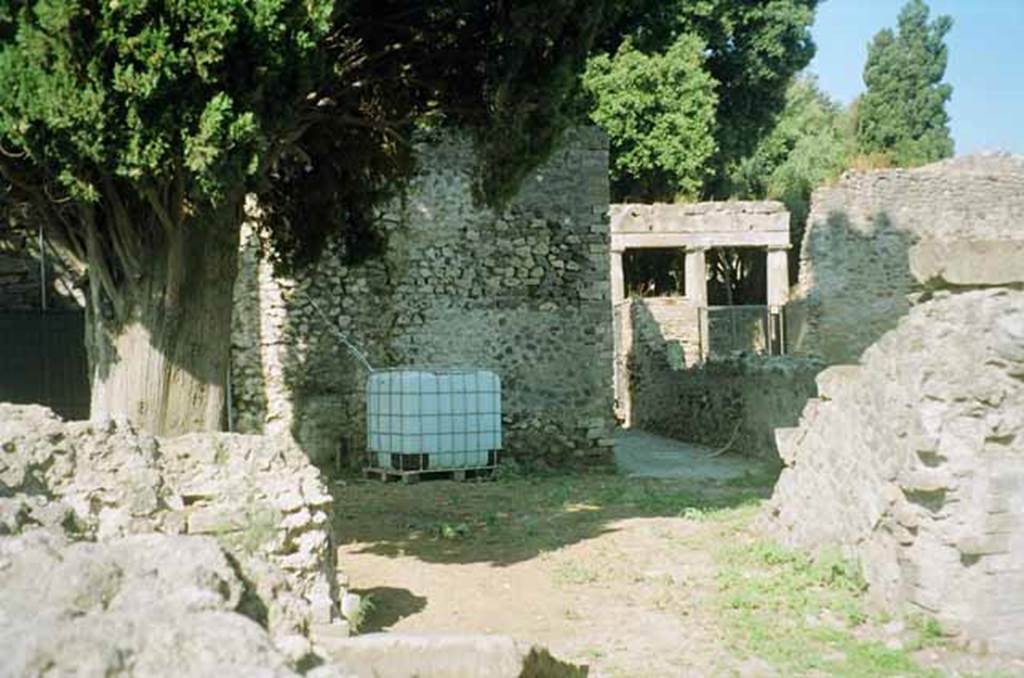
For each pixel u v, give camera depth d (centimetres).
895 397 711
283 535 639
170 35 657
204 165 670
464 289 1652
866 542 764
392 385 1527
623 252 2992
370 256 1188
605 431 1672
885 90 4522
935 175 2461
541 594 798
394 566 903
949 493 663
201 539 267
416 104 1011
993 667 618
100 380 836
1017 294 667
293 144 963
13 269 1484
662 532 1013
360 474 1577
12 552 242
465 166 1655
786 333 2573
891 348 725
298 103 782
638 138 3130
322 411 1565
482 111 980
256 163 701
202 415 837
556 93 905
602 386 1681
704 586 800
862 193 2469
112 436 600
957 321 671
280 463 666
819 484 855
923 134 4500
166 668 195
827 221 2484
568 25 897
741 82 3562
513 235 1670
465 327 1650
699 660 629
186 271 821
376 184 1149
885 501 728
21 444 561
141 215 805
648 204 3083
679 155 3139
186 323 824
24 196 835
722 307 2692
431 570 884
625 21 1047
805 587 777
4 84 653
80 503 570
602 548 953
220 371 852
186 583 239
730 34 3369
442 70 970
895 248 2445
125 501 588
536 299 1675
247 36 676
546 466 1653
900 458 702
